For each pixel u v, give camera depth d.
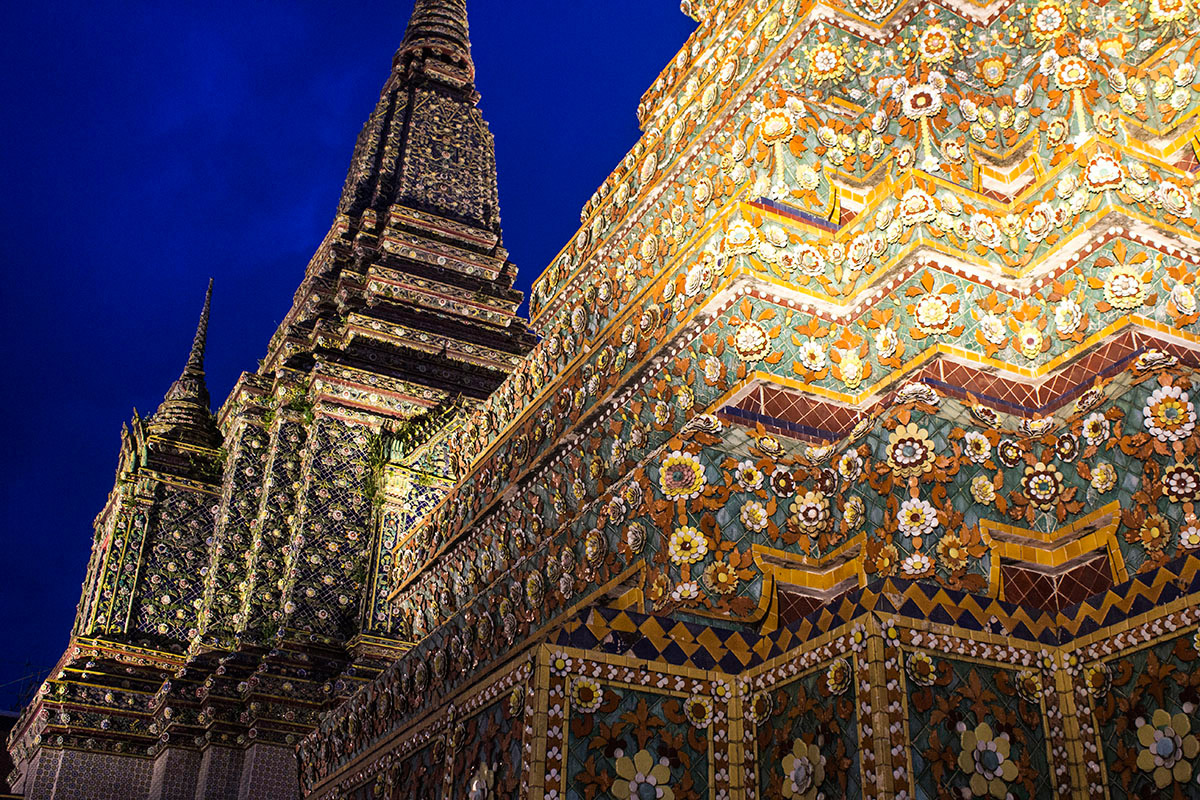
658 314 8.36
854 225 7.51
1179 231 6.50
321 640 18.36
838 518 6.46
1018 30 7.70
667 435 7.80
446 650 8.95
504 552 10.29
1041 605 6.01
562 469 9.34
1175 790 5.18
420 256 24.23
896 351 6.95
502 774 6.11
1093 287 6.58
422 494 19.80
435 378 21.52
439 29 28.53
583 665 5.95
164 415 24.55
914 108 7.40
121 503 22.73
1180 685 5.28
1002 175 7.35
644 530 6.88
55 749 19.55
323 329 21.73
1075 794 5.52
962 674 5.54
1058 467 6.23
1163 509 5.68
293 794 17.17
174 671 20.88
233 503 21.66
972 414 6.27
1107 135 6.84
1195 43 7.09
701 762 5.98
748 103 8.86
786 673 5.91
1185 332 6.36
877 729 5.25
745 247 7.36
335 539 19.36
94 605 21.97
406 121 26.77
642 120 11.36
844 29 8.36
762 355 7.18
